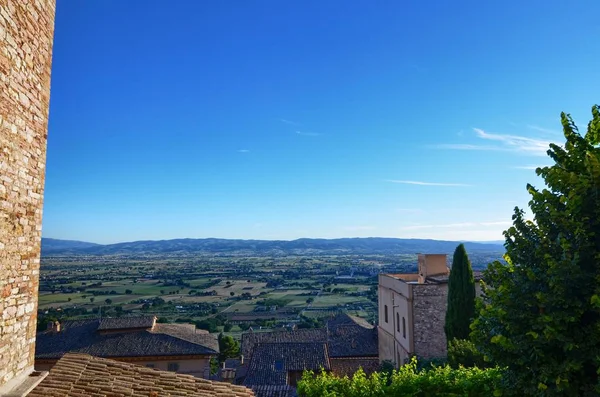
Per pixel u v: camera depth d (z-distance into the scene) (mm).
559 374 9023
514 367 10391
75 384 9344
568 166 10508
